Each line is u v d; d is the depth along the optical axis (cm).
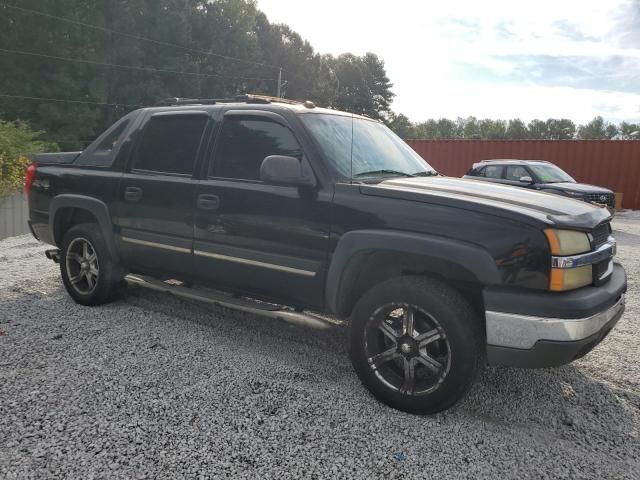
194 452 248
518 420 295
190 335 401
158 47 3669
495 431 281
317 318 335
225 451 250
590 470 249
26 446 247
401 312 300
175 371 335
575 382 347
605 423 295
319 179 323
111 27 3331
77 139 3125
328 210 316
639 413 308
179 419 276
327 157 331
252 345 388
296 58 5569
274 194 337
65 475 227
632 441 278
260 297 364
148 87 3456
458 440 270
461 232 278
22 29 2973
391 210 298
